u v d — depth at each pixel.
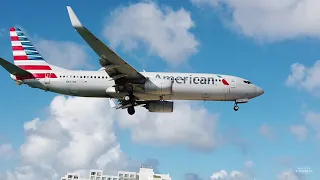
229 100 38.06
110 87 36.72
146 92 36.22
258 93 37.91
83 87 37.00
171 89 36.38
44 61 38.47
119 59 34.22
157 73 37.50
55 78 37.28
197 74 37.59
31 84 37.47
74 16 30.88
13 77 37.72
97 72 37.44
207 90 36.97
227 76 37.78
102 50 33.44
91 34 31.48
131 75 35.91
